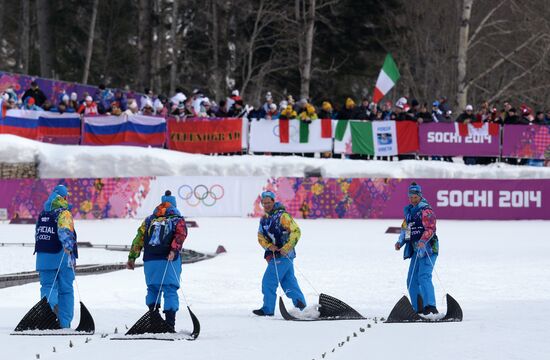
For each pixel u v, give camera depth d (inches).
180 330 1546.5
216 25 6963.6
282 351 1298.0
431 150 4680.1
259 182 4407.0
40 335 1487.5
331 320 1679.4
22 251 2960.1
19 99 4894.2
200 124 4626.0
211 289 2188.7
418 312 1745.8
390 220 4379.9
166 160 4451.3
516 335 1385.3
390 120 4702.3
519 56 7559.1
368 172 4495.6
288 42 7313.0
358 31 7554.1
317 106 7765.8
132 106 4741.6
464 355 1210.6
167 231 1523.1
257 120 4643.2
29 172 4387.3
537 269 2588.6
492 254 3034.0
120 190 4325.8
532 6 7175.2
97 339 1440.7
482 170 4606.3
